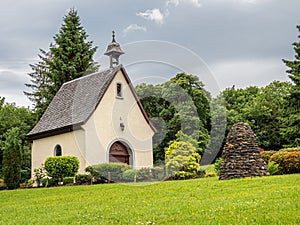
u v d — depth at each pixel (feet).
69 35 108.27
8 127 110.11
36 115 111.24
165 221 23.27
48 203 37.60
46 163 61.21
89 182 56.85
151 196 35.78
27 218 29.43
